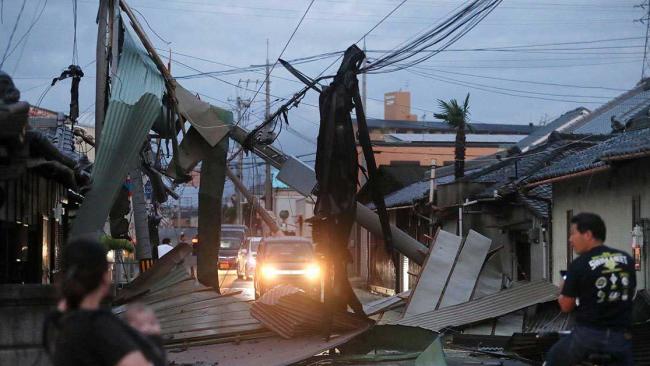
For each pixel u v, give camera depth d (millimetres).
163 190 17344
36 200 13523
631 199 15547
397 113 62688
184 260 12531
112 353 3018
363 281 40781
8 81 7406
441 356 8578
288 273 24781
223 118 15781
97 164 11836
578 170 16688
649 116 20547
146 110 12703
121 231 16672
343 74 11117
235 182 34562
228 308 11336
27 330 7762
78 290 3191
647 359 9055
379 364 9375
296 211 67812
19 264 12023
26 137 7738
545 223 21016
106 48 14109
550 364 5977
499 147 50281
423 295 14891
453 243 15781
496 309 12578
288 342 10086
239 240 46312
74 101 17688
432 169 27453
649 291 11344
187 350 9867
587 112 37656
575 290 5754
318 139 11258
